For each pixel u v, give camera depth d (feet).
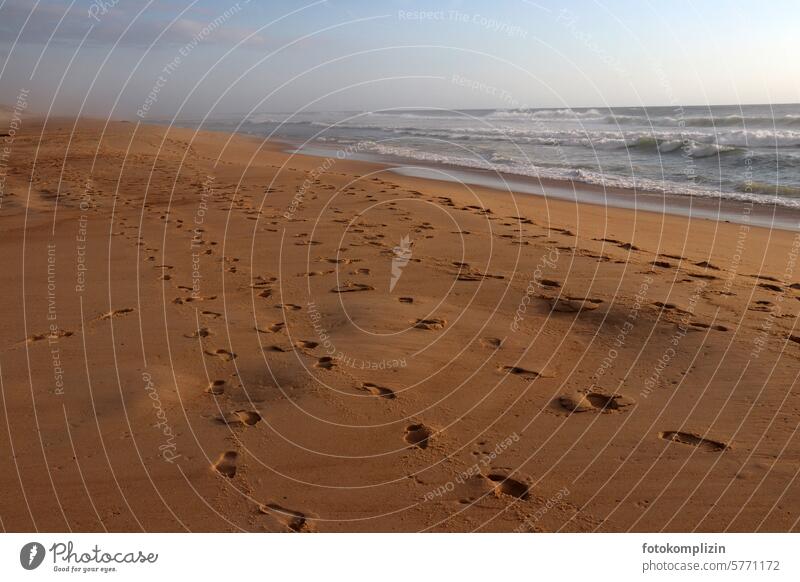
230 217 31.12
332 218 30.76
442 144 87.10
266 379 13.66
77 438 11.36
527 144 82.23
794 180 46.88
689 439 11.33
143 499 9.83
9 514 9.50
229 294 19.44
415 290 19.52
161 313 17.76
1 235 27.78
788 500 9.62
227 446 11.19
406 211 32.53
